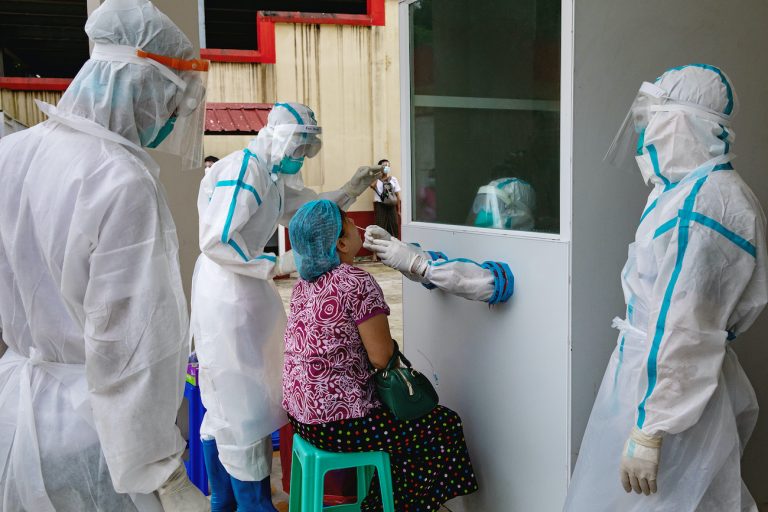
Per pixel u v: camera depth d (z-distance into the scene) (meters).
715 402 1.73
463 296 2.42
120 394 1.42
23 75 15.23
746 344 2.48
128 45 1.54
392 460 2.44
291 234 2.33
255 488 2.69
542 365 2.33
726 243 1.65
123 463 1.41
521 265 2.40
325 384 2.28
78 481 1.45
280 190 2.75
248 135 9.92
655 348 1.68
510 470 2.52
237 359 2.59
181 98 1.66
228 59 10.76
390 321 6.75
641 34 2.23
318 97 11.12
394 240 2.48
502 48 2.43
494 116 2.52
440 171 2.88
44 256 1.44
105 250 1.40
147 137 1.64
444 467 2.44
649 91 1.81
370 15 11.12
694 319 1.64
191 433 3.19
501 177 2.51
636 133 1.98
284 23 10.88
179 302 1.50
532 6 2.29
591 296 2.23
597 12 2.15
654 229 1.77
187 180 3.78
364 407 2.30
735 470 1.74
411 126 3.07
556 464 2.30
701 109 1.75
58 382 1.47
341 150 11.25
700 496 1.73
